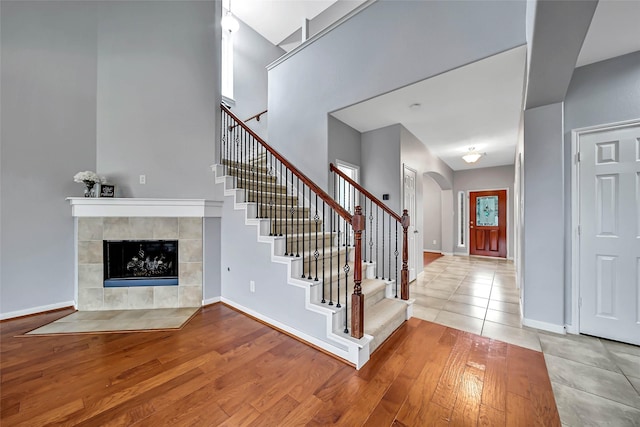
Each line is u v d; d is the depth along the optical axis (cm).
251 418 148
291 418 149
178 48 336
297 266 255
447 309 319
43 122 296
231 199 319
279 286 258
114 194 312
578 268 249
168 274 332
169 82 332
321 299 242
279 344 230
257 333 250
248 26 615
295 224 338
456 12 258
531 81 213
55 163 302
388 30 307
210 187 346
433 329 263
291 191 403
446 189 752
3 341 233
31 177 291
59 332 249
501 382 180
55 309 304
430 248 796
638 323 226
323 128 377
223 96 573
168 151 330
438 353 217
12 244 282
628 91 225
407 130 432
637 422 145
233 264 316
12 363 198
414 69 286
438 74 270
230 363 201
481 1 245
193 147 339
